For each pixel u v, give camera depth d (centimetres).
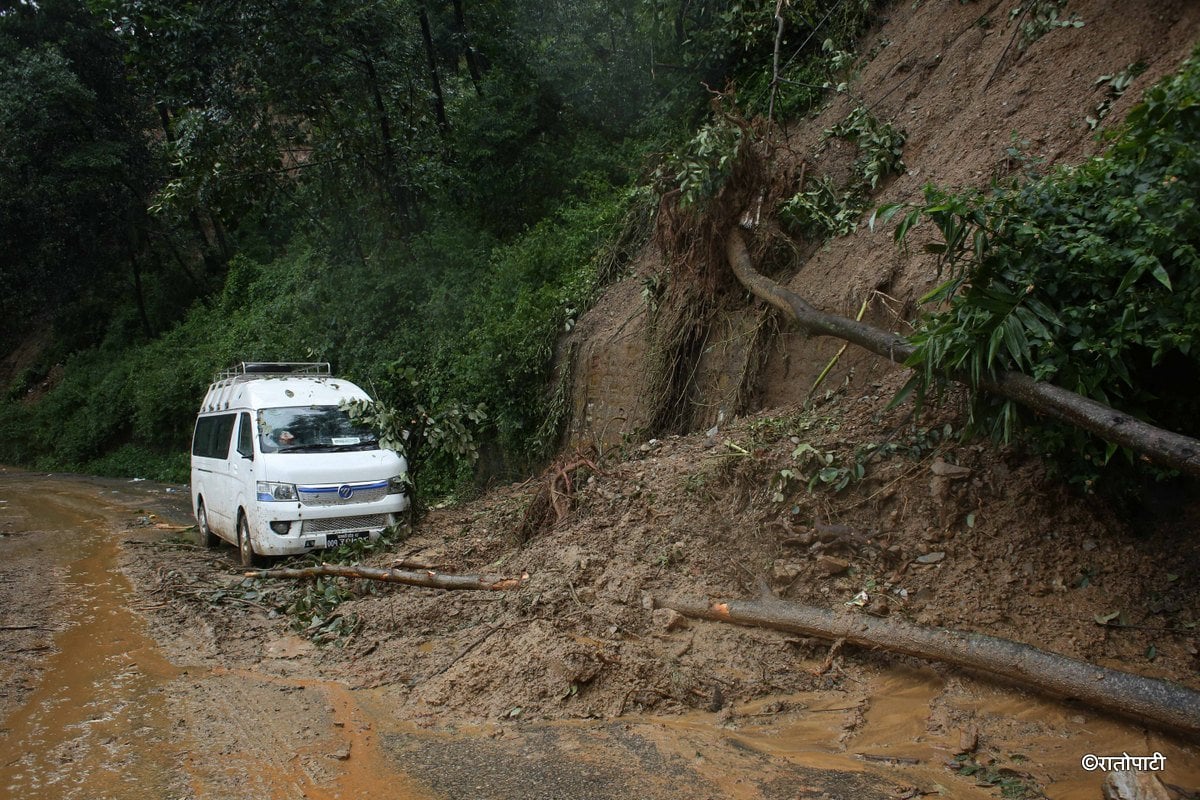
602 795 402
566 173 1588
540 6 1703
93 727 513
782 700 491
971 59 916
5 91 2334
